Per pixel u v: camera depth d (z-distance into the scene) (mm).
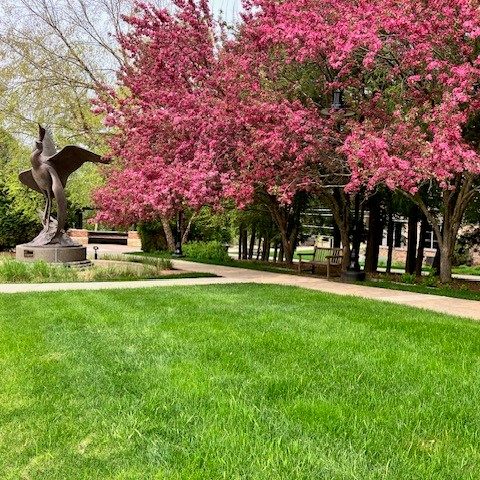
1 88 24141
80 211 34875
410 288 12750
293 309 8328
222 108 13164
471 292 12453
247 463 2938
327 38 11852
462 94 9953
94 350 5426
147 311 7812
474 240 21328
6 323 6836
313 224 24906
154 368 4723
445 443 3299
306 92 15422
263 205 20062
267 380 4410
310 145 12945
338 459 3008
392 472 2863
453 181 14500
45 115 24656
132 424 3486
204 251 21234
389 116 13289
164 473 2814
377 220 18625
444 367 5004
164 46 16234
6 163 28094
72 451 3129
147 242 27578
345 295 10547
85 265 15930
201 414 3635
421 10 10977
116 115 16875
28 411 3725
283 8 13461
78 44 24984
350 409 3791
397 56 12383
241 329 6512
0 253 22828
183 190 12531
